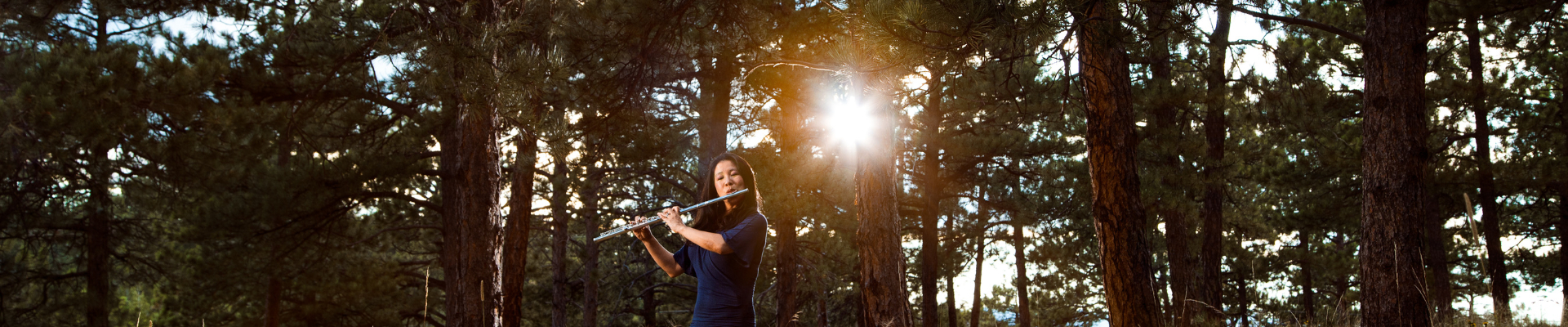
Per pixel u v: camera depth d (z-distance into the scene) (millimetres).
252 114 10367
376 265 15672
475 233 9086
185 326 16531
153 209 12812
